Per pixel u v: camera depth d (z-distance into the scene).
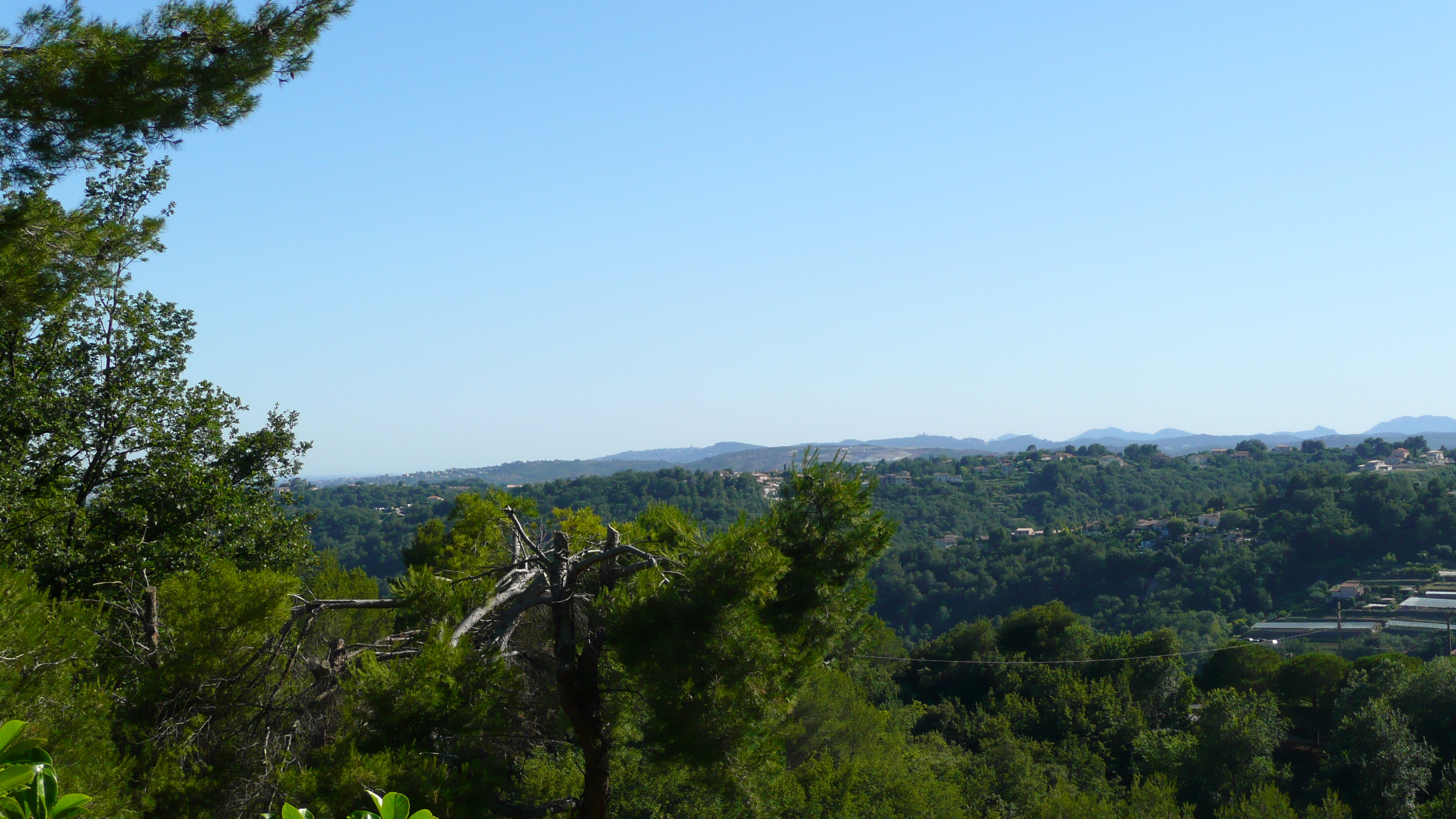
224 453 17.42
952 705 42.84
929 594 89.56
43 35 6.93
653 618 8.21
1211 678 45.56
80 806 2.61
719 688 8.10
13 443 14.40
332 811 7.06
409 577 9.60
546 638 11.50
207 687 8.70
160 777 7.36
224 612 8.70
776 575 8.49
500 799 8.97
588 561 9.01
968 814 22.67
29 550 13.33
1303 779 32.66
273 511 17.83
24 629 6.55
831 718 19.33
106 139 7.57
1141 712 39.00
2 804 2.48
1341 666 38.72
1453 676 31.59
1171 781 27.59
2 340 14.25
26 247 8.10
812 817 16.16
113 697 7.98
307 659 9.35
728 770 8.56
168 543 15.41
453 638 8.93
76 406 15.24
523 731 9.66
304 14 7.48
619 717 9.09
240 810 7.48
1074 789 26.59
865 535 10.44
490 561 15.60
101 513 15.07
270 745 8.09
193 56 7.30
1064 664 47.47
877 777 18.95
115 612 10.41
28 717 6.26
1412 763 27.81
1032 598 85.69
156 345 16.48
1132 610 78.00
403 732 7.89
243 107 7.73
